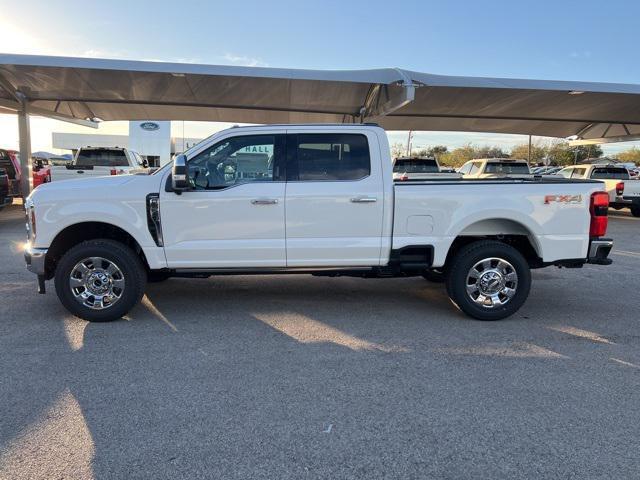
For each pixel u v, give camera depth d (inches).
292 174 204.2
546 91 548.1
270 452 115.6
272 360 167.9
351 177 205.0
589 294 262.7
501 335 195.6
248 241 203.3
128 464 110.4
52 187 201.6
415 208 205.9
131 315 215.3
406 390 146.9
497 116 752.3
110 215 198.5
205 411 133.7
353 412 134.0
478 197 206.8
